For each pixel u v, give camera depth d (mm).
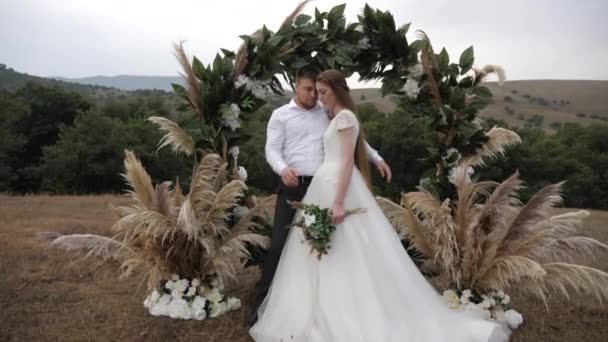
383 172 4566
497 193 4336
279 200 4395
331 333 3672
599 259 7094
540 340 4258
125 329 4188
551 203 4238
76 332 4121
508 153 31531
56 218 9984
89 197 15852
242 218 4602
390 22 4938
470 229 4336
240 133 4801
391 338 3613
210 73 4762
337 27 4906
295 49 4949
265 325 4000
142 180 4297
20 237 7688
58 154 32750
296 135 4285
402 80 5027
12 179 32031
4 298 4805
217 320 4414
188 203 4086
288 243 4184
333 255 3871
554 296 5426
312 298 3904
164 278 4539
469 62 4883
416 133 29812
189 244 4418
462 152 4957
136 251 4438
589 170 33719
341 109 4039
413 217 4703
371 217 4031
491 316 4406
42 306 4656
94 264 5926
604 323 4684
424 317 3830
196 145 4684
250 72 4754
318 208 3826
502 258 4246
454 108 4816
